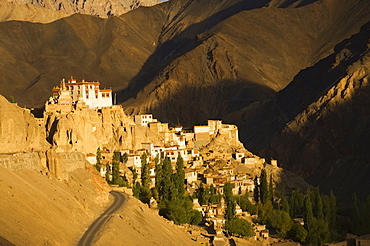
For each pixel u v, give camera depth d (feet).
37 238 647.97
